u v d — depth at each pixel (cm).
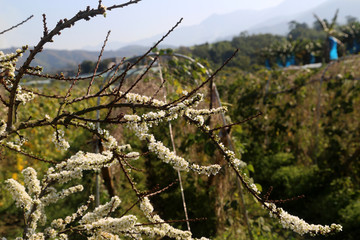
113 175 529
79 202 477
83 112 136
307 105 801
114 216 468
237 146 485
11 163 577
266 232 460
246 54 8544
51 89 745
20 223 481
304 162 726
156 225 173
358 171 626
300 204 598
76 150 604
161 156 143
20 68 116
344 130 687
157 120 133
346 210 512
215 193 496
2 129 132
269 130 812
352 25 3294
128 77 550
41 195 179
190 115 142
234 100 892
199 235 462
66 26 110
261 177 693
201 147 548
